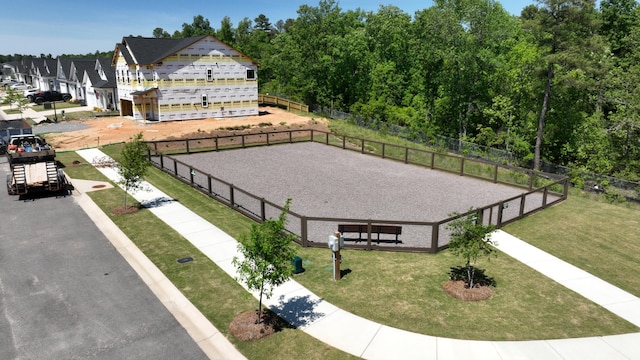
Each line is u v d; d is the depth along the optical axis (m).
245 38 80.50
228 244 14.45
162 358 8.68
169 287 11.52
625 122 34.19
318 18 58.19
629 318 10.23
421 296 11.02
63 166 25.58
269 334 9.39
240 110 45.22
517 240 14.91
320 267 12.71
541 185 23.23
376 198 19.97
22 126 30.64
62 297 11.05
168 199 19.67
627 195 31.39
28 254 13.70
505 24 44.41
